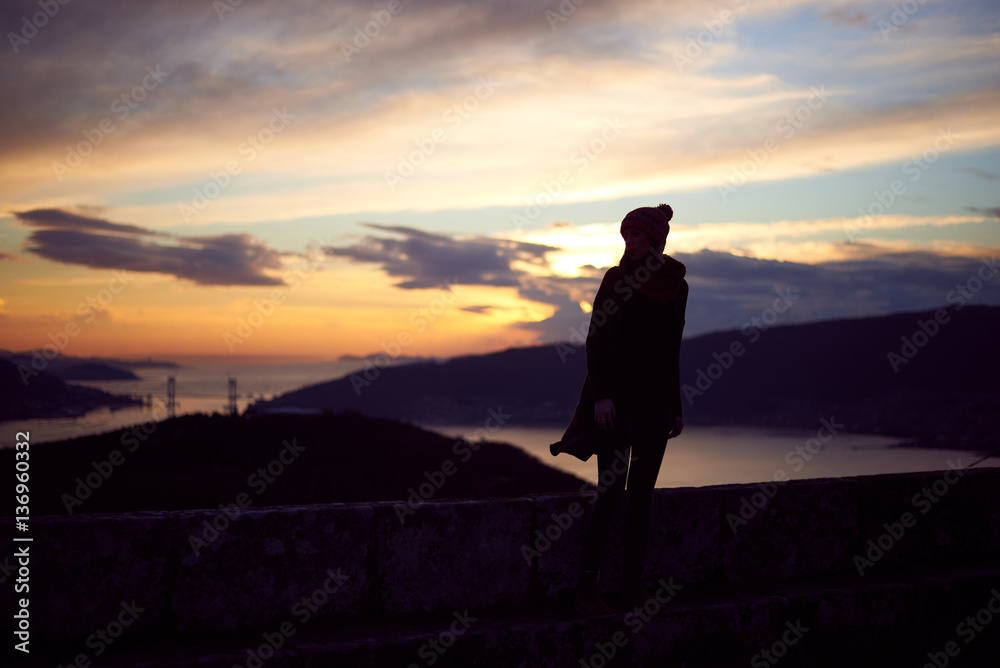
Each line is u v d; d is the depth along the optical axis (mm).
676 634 3396
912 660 3857
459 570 3365
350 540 3189
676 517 3789
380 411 174250
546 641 3164
